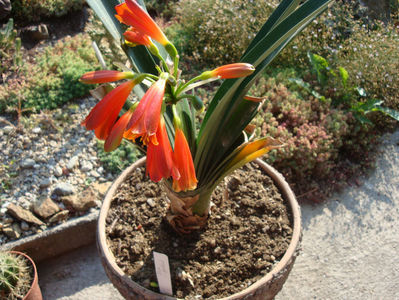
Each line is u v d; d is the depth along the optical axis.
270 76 3.35
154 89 0.95
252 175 1.78
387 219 2.64
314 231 2.57
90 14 3.87
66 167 2.61
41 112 2.85
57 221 2.33
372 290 2.27
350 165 2.98
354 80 3.15
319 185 2.81
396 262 2.41
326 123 2.91
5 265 1.84
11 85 3.00
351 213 2.68
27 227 2.27
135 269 1.46
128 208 1.66
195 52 3.55
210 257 1.52
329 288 2.28
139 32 1.08
